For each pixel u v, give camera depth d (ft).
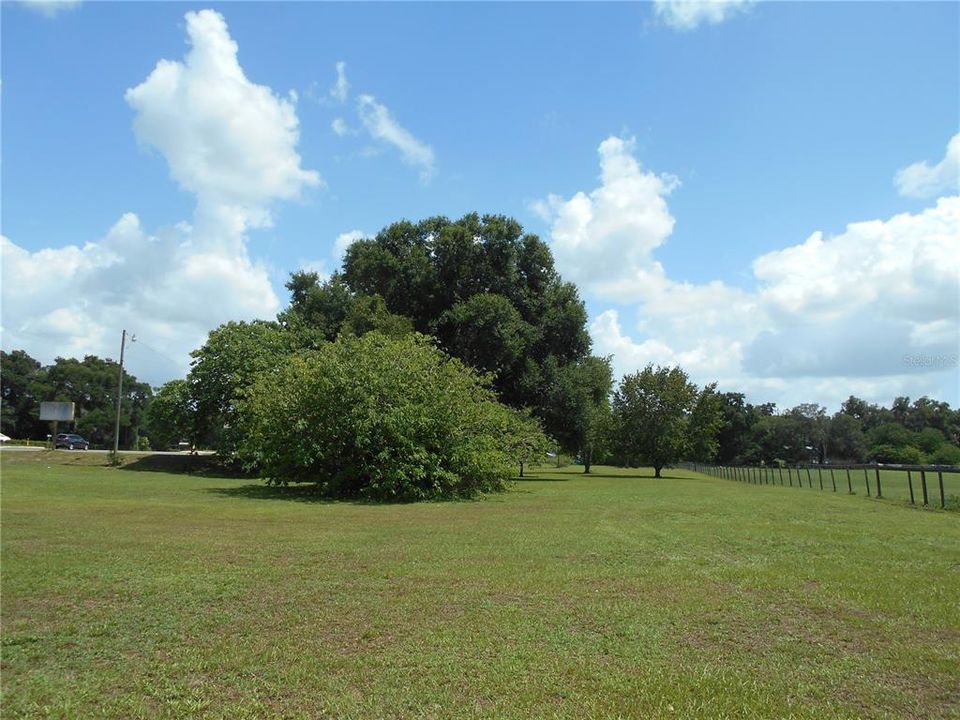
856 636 20.98
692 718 14.89
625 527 49.08
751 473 154.30
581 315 170.50
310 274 187.42
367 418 75.00
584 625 21.94
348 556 34.27
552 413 164.55
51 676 17.44
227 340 136.77
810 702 15.81
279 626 21.72
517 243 174.09
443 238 168.35
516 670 17.78
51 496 66.69
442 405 79.97
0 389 328.49
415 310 171.42
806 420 331.98
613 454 188.75
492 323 153.17
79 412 334.85
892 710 15.48
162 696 16.20
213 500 67.26
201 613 23.16
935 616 23.15
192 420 136.36
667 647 19.80
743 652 19.40
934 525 52.95
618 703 15.66
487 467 81.71
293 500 70.28
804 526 51.01
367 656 18.88
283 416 78.74
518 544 39.42
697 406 186.19
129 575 28.66
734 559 35.04
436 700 15.92
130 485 85.05
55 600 24.67
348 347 83.35
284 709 15.53
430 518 54.24
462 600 25.03
